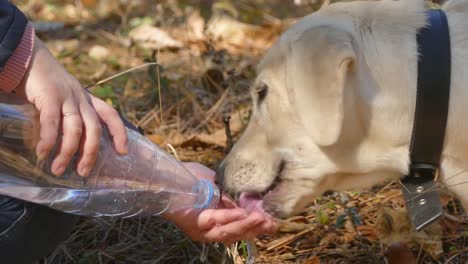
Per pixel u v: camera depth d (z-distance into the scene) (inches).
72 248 113.9
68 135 77.2
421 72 90.5
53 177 82.7
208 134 148.0
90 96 83.8
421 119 90.9
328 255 114.6
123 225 117.6
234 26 201.5
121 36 198.8
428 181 94.5
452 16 94.6
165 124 152.4
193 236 96.4
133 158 89.8
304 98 88.0
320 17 95.5
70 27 209.2
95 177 86.0
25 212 84.8
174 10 215.2
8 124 82.0
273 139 97.0
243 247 110.5
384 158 93.7
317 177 96.7
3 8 78.2
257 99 98.4
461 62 91.0
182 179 93.8
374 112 91.4
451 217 118.9
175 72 172.1
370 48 91.5
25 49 79.0
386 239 116.4
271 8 220.2
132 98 161.3
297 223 120.6
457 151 92.9
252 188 99.6
